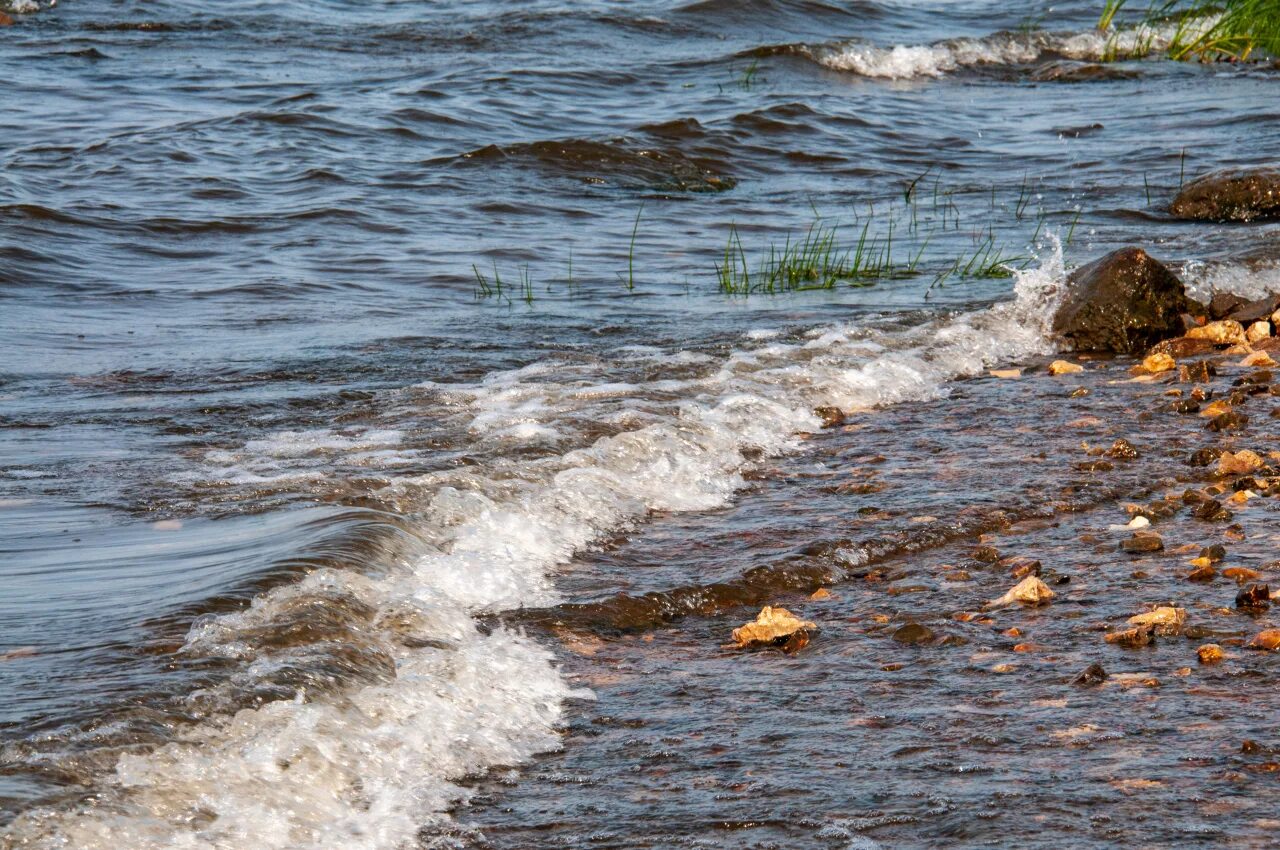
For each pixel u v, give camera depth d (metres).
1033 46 106.25
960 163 70.06
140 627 17.81
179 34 101.00
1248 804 14.46
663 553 23.19
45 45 94.56
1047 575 21.73
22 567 20.66
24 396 32.38
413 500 23.56
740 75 93.31
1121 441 28.34
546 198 62.06
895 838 14.03
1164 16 114.00
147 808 13.59
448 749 15.83
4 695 15.68
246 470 26.23
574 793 15.13
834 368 35.00
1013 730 16.42
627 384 33.06
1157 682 17.66
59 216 53.62
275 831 13.76
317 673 16.53
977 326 40.12
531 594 21.00
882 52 100.06
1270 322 39.53
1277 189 55.69
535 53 98.25
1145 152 69.94
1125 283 39.41
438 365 35.53
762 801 14.86
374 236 54.16
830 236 54.19
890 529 24.02
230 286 46.12
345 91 81.88
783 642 19.66
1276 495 25.56
